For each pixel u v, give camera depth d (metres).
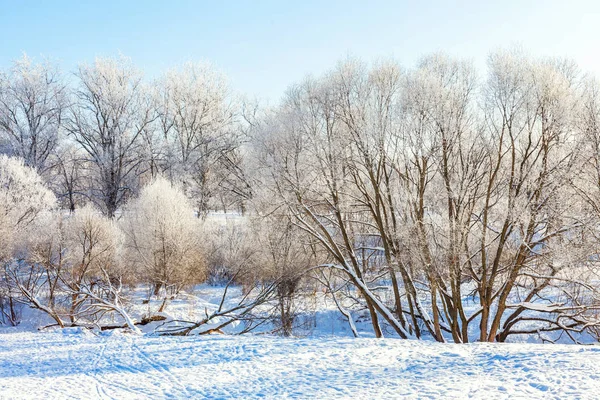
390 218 23.91
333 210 22.16
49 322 25.84
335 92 20.75
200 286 33.69
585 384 7.69
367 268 26.34
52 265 26.91
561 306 18.70
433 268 18.77
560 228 17.67
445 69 20.06
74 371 11.74
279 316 22.83
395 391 8.52
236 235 33.94
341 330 25.64
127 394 9.66
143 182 49.25
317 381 9.80
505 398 7.42
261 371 10.94
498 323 18.81
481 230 19.22
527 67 18.05
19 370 12.00
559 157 17.73
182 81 46.53
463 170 18.44
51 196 34.12
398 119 19.66
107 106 43.94
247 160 27.45
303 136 21.06
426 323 20.08
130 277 30.00
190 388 9.91
